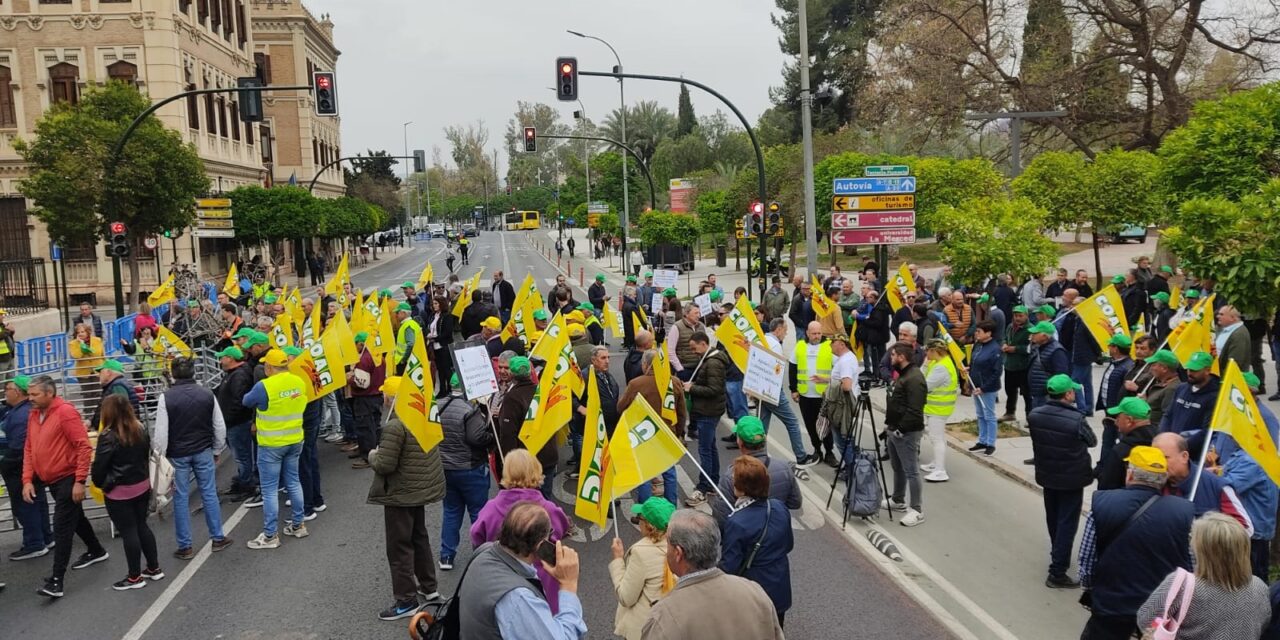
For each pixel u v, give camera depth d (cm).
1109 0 2886
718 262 5009
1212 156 1656
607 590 775
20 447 885
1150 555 532
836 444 1150
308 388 955
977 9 3275
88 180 2895
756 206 2439
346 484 1117
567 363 849
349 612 744
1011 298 1747
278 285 4722
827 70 6266
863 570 810
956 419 1352
